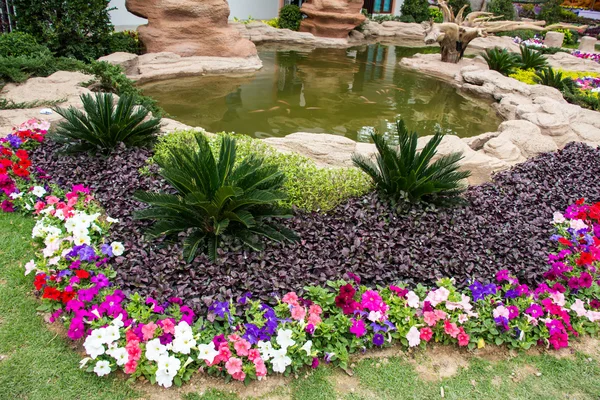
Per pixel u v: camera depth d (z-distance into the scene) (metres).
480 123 7.81
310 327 2.52
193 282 2.80
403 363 2.56
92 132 4.35
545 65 12.16
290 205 3.70
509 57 11.51
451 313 2.78
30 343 2.44
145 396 2.23
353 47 15.09
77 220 3.07
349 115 7.55
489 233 3.67
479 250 3.43
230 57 10.40
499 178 4.84
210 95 8.16
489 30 11.88
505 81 9.60
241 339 2.37
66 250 2.87
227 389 2.30
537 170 5.06
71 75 6.72
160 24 9.80
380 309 2.66
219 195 2.87
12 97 5.88
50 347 2.43
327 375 2.44
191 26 9.95
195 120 6.73
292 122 6.95
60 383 2.24
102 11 8.65
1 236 3.27
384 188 3.96
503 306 2.83
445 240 3.50
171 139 4.66
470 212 3.91
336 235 3.43
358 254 3.21
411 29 18.25
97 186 3.90
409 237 3.51
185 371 2.34
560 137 6.35
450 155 4.04
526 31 19.78
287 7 15.61
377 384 2.41
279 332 2.42
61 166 4.18
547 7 23.33
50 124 5.09
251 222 3.01
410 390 2.39
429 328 2.64
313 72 10.77
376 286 2.99
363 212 3.69
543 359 2.69
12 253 3.11
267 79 9.70
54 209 3.41
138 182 3.93
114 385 2.27
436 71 11.68
